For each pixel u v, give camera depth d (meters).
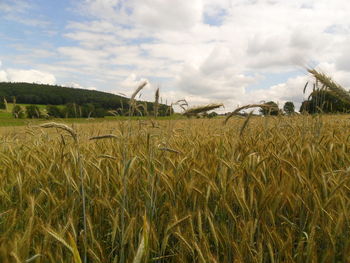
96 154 4.91
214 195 3.31
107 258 2.73
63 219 3.05
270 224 2.94
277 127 6.88
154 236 2.56
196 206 3.23
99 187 3.52
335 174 3.20
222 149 4.48
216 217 3.25
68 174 3.39
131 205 3.36
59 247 2.34
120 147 4.71
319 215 2.69
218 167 3.63
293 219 2.90
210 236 2.96
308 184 2.89
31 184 3.74
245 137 5.67
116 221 2.57
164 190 3.51
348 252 2.38
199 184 3.40
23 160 4.61
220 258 2.75
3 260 1.82
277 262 2.34
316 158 3.71
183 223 2.95
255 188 3.22
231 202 3.02
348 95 3.36
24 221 2.93
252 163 3.39
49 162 4.48
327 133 5.76
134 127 5.76
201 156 4.50
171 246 3.00
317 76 3.42
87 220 2.73
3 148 6.09
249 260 2.40
